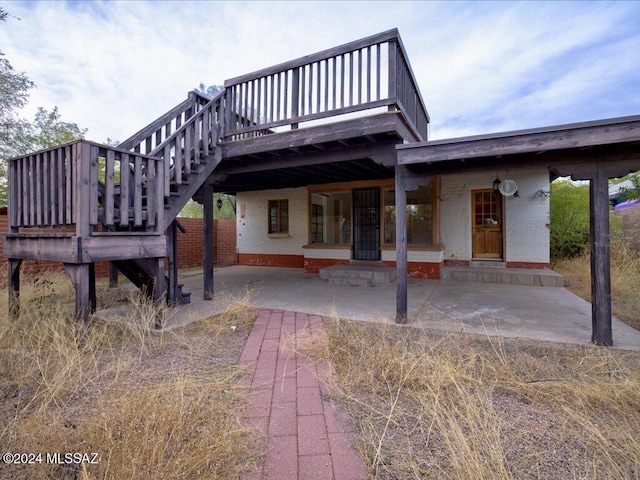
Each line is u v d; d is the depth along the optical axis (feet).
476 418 6.21
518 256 24.03
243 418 6.56
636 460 5.08
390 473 5.09
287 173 22.02
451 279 23.35
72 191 10.15
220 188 29.12
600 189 10.34
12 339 9.76
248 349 10.28
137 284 15.47
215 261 34.68
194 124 14.92
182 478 4.69
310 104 14.14
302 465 5.27
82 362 8.61
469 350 9.63
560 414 6.66
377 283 22.21
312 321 13.23
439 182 25.22
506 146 10.55
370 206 26.58
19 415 6.41
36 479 4.80
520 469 5.14
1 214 20.86
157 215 12.35
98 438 5.38
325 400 7.30
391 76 12.47
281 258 32.50
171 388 7.35
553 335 11.17
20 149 28.35
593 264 10.43
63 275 18.45
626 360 8.99
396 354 9.00
